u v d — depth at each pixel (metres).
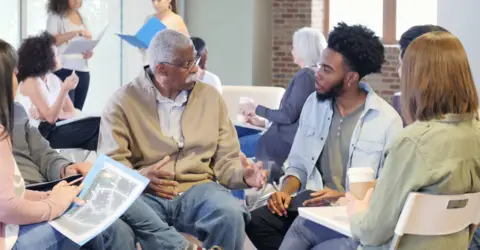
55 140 4.80
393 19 10.13
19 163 3.32
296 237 3.09
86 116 4.84
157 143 3.49
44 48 5.02
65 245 2.77
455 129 2.25
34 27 6.86
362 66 3.33
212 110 3.60
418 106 2.29
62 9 6.51
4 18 6.60
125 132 3.46
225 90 5.63
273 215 3.42
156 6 6.80
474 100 2.28
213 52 9.19
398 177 2.24
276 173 4.44
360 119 3.34
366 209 2.38
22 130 3.37
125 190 2.90
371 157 3.31
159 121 3.53
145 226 3.17
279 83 10.28
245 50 9.08
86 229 2.72
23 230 2.72
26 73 4.96
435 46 2.26
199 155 3.54
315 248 3.03
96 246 2.98
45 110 4.91
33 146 3.40
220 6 9.10
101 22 7.58
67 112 5.63
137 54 7.89
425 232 2.27
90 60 7.51
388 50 9.97
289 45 10.19
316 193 3.25
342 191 3.39
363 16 10.27
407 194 2.23
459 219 2.32
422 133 2.23
